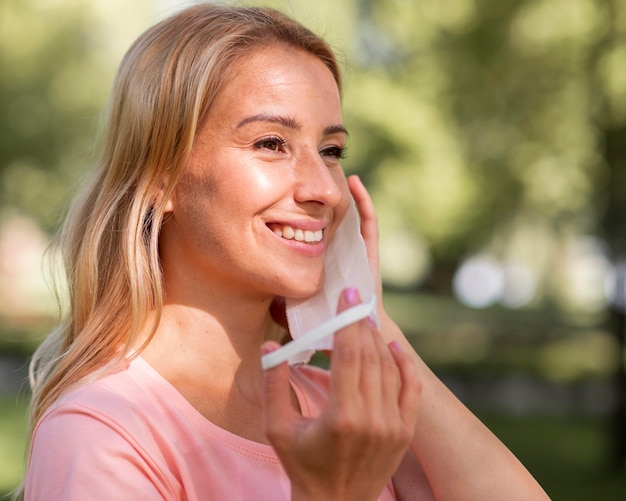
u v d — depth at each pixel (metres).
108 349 2.20
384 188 18.05
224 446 2.10
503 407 16.80
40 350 2.54
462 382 17.34
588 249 18.34
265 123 2.13
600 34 12.34
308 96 2.18
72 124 18.55
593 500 10.52
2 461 10.54
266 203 2.11
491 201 16.88
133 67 2.29
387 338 2.43
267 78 2.16
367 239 2.61
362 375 1.59
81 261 2.28
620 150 12.05
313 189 2.12
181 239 2.24
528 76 13.80
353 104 16.86
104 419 1.94
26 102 18.33
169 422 2.07
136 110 2.24
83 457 1.86
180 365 2.22
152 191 2.21
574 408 16.94
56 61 18.20
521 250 39.69
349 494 1.63
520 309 34.94
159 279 2.20
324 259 2.30
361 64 16.61
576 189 15.33
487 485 2.22
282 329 2.67
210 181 2.14
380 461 1.62
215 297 2.24
